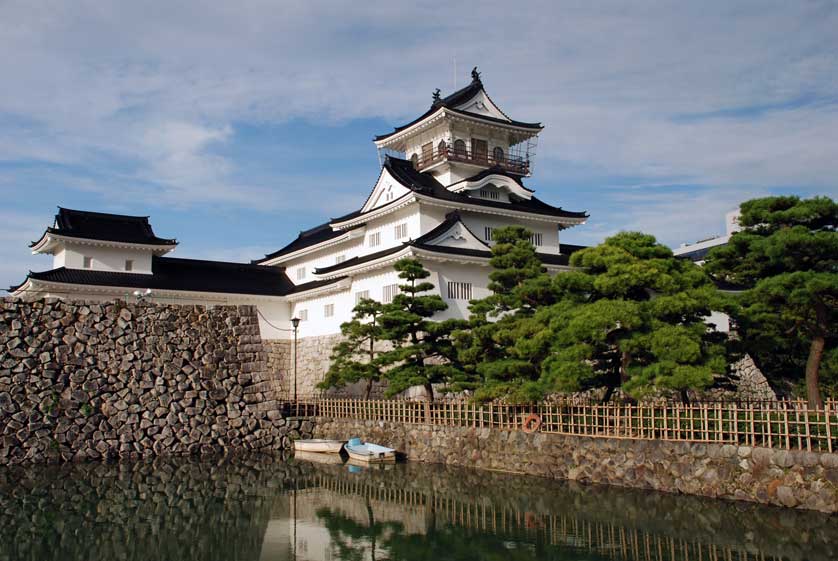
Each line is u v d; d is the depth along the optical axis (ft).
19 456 101.40
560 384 79.00
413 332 109.91
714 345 80.48
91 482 91.04
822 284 73.97
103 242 146.41
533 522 67.46
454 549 60.13
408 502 78.18
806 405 86.84
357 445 108.58
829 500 62.34
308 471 99.66
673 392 112.98
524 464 89.92
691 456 73.36
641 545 58.34
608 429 82.58
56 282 134.92
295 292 161.89
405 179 150.61
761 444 69.97
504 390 89.97
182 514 74.02
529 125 173.27
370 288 141.49
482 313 106.11
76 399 107.14
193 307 120.47
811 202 82.69
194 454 114.21
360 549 60.75
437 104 161.27
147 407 112.27
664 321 81.30
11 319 105.09
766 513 64.75
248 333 124.16
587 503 73.10
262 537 64.85
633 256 84.89
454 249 131.54
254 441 119.44
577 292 88.99
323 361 154.30
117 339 112.57
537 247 159.74
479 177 152.97
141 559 58.23
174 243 154.20
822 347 81.05
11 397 102.47
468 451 97.76
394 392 102.12
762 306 83.82
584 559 55.62
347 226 161.38
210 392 118.11
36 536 65.00
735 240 88.53
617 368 88.99
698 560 53.72
